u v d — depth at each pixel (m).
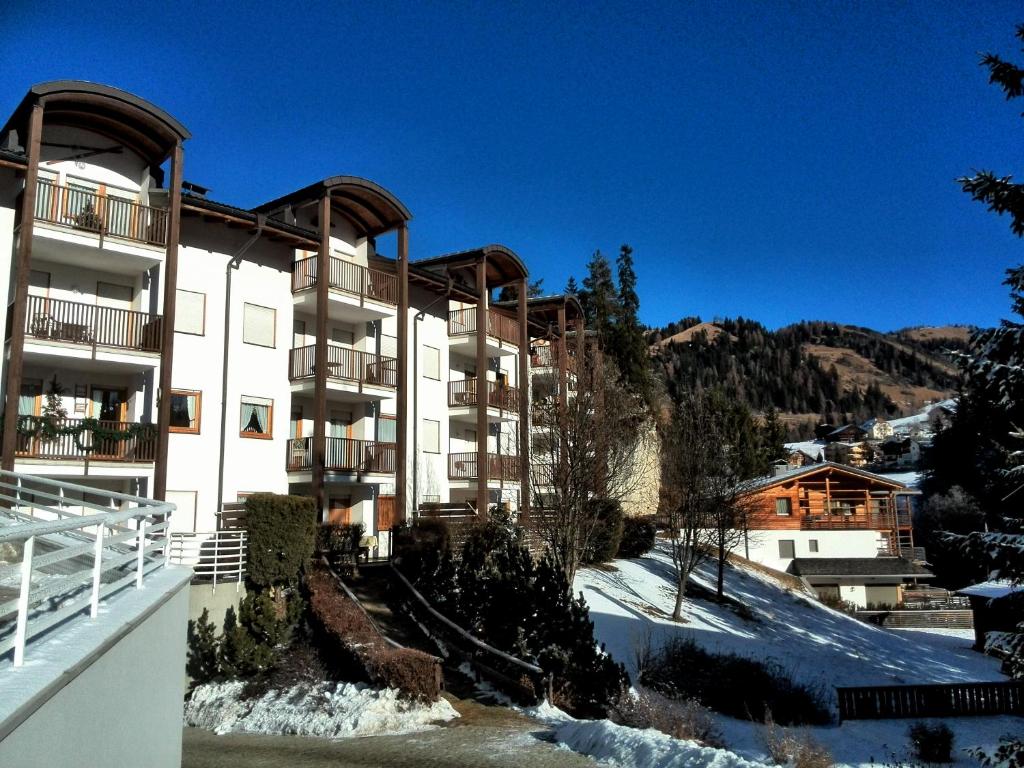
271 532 20.11
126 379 23.42
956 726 19.72
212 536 22.61
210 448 24.58
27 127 21.52
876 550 50.78
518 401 31.59
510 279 36.66
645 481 39.84
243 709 16.58
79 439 21.16
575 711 15.61
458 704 15.73
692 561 29.94
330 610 18.42
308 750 13.09
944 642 36.81
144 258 22.25
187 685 18.28
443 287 33.25
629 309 67.31
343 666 17.11
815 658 27.61
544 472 25.56
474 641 17.09
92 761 5.40
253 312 26.31
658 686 18.67
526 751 12.52
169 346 22.16
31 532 4.52
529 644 16.28
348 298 27.70
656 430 39.19
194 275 24.77
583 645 16.05
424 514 30.03
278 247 27.34
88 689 5.32
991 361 13.42
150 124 22.42
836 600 41.75
